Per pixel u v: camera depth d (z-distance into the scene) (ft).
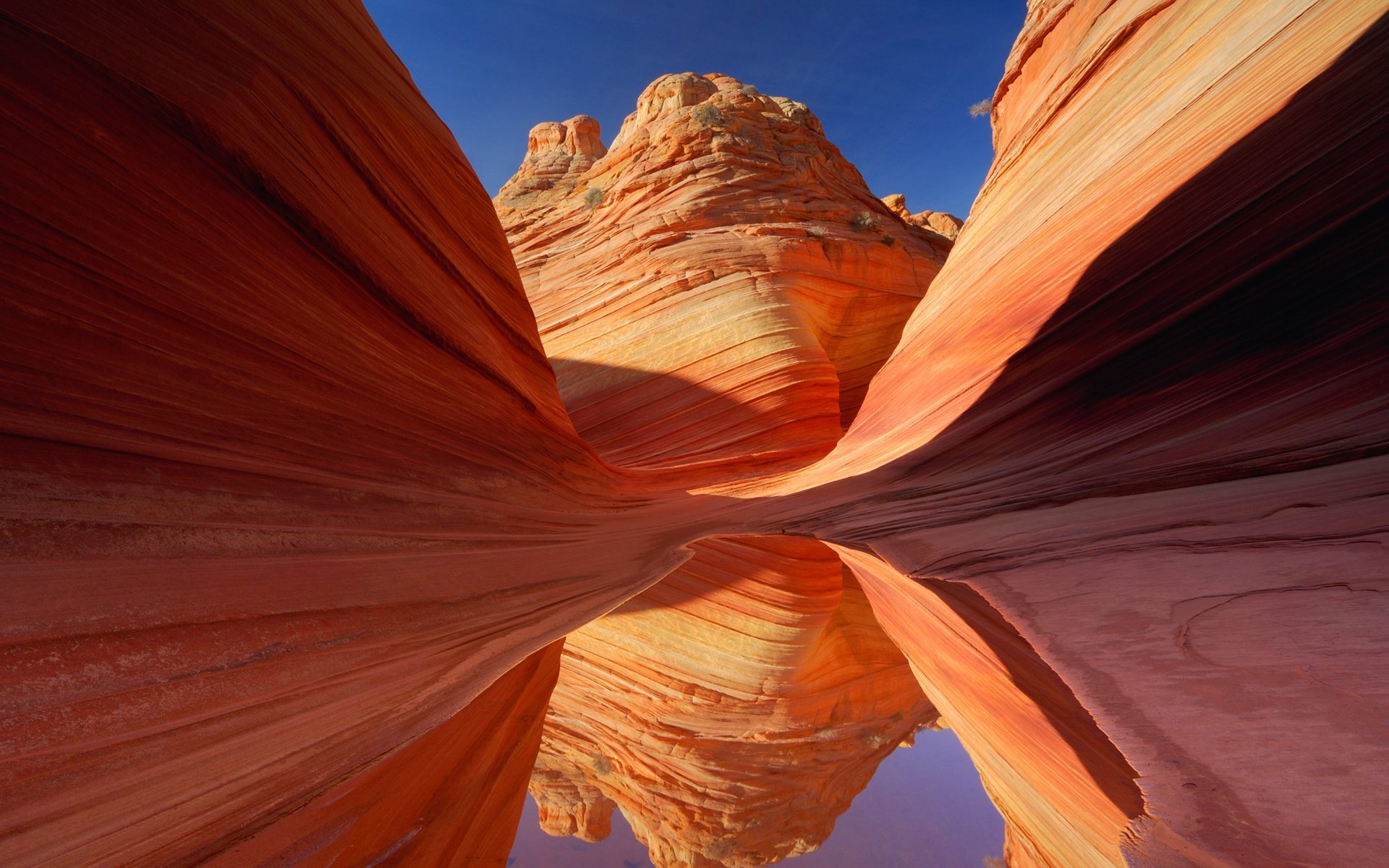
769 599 41.09
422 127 25.08
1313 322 12.68
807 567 42.29
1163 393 15.40
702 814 42.55
